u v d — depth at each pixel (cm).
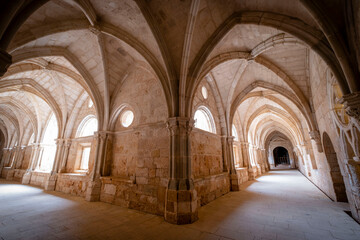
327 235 335
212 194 644
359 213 389
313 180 1014
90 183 650
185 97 516
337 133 438
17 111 1283
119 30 502
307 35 373
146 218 446
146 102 627
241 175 1043
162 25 465
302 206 543
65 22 438
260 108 1241
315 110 641
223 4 431
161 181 497
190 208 422
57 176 865
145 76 661
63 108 924
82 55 631
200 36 489
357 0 264
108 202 603
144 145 577
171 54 514
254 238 325
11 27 233
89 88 709
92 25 467
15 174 1280
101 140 699
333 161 611
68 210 516
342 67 309
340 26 313
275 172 1845
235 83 794
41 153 1136
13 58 440
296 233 346
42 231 361
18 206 561
